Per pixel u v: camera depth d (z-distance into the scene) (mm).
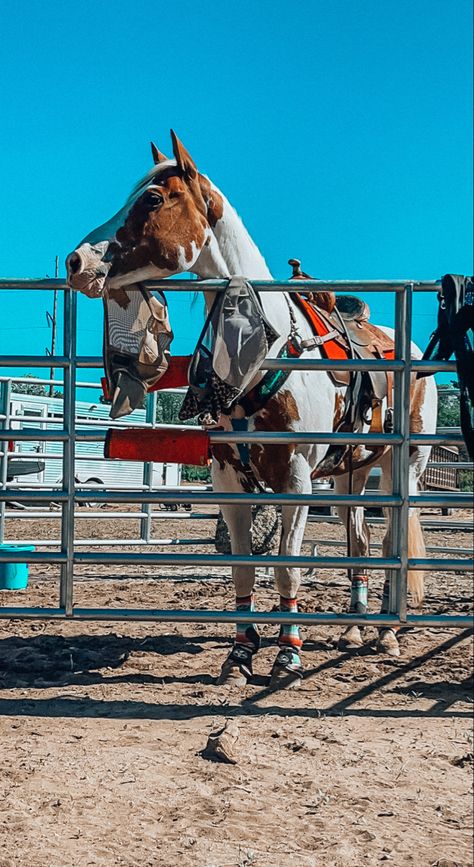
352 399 5316
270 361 4594
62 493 4656
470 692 4859
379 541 13289
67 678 5000
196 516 9586
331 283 4602
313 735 4008
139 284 4512
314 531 15188
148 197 4438
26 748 3717
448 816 3184
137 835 2934
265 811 3162
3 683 4875
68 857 2752
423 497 4738
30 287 4586
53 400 20922
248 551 5105
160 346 4574
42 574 9539
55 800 3172
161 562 4699
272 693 4770
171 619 4660
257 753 3740
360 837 2984
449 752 3836
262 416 4848
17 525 16219
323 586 8922
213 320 4586
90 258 4246
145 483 9008
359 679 5109
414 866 2783
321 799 3281
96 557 4672
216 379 4535
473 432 4535
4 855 2736
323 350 5121
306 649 5980
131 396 4500
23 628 6410
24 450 19672
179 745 3820
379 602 7863
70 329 4637
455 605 8023
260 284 4586
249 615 4656
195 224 4527
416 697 4734
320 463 5191
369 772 3576
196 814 3113
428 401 6637
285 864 2766
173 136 4562
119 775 3434
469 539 15094
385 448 6043
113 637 6172
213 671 5258
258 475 5020
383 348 5941
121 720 4184
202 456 4562
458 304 4547
